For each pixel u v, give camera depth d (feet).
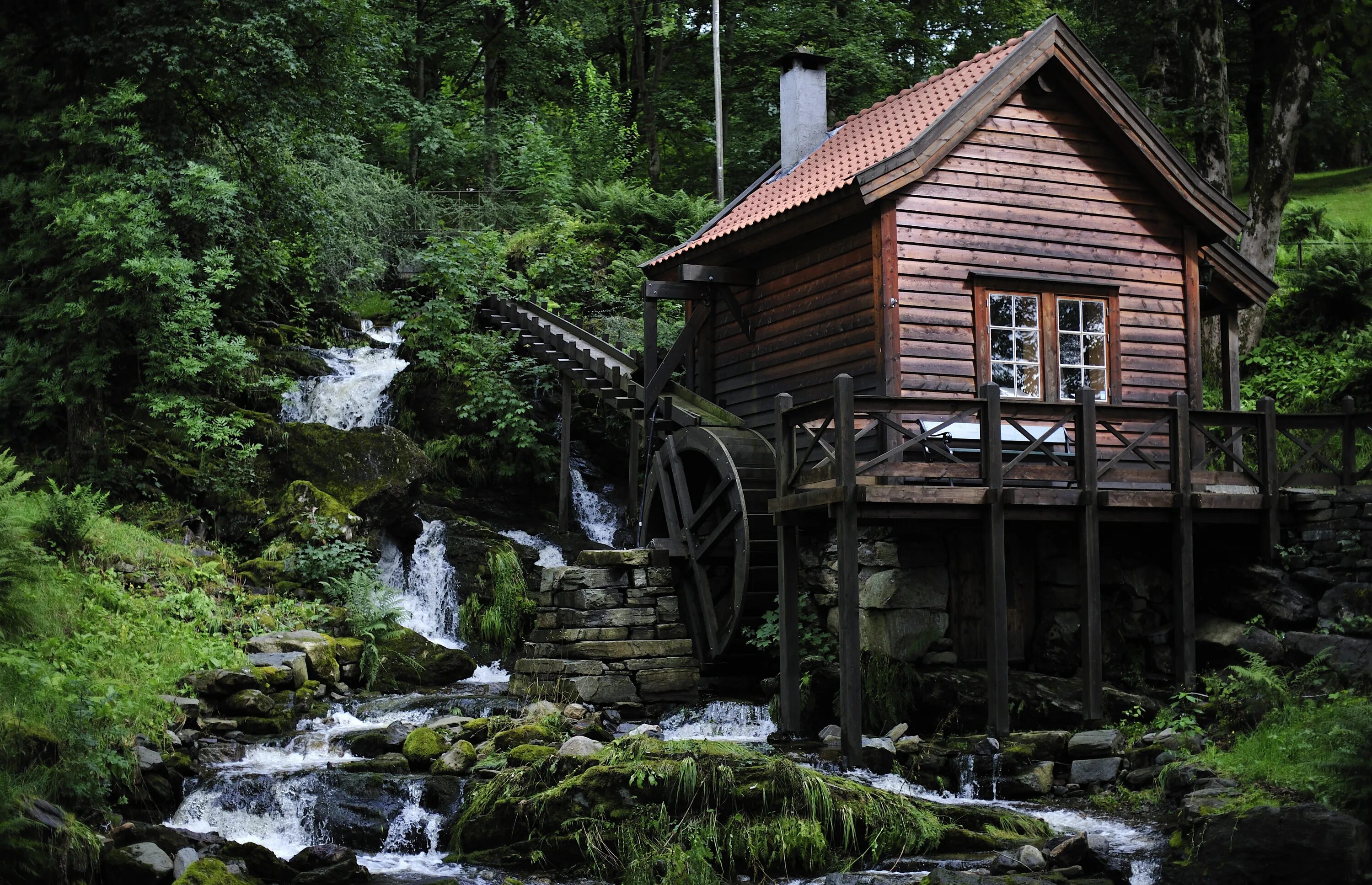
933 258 43.50
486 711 41.60
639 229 85.51
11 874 24.00
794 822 29.07
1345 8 46.01
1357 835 24.66
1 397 53.72
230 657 41.78
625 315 77.51
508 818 30.42
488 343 69.87
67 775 28.12
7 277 55.67
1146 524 41.42
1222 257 50.11
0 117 55.11
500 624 53.83
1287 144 70.23
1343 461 42.50
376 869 29.58
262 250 66.95
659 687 44.70
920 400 36.52
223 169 62.18
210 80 59.06
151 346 54.95
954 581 41.19
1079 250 46.09
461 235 79.51
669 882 27.53
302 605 49.55
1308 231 80.07
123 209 52.03
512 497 68.74
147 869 26.30
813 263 47.57
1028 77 44.29
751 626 46.83
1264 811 25.98
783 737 38.60
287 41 59.52
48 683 30.04
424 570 57.93
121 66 56.54
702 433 48.62
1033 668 41.60
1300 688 35.70
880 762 34.50
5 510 35.65
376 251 78.89
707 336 55.06
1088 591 37.68
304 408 64.49
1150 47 85.25
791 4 99.66
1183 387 47.70
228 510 55.83
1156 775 32.76
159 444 57.36
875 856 29.04
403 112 94.99
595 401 72.74
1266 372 67.21
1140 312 47.14
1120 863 27.48
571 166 96.37
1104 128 46.47
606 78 114.73
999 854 28.07
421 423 69.31
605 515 70.03
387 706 41.96
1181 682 39.29
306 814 31.78
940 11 104.32
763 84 100.89
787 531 39.11
